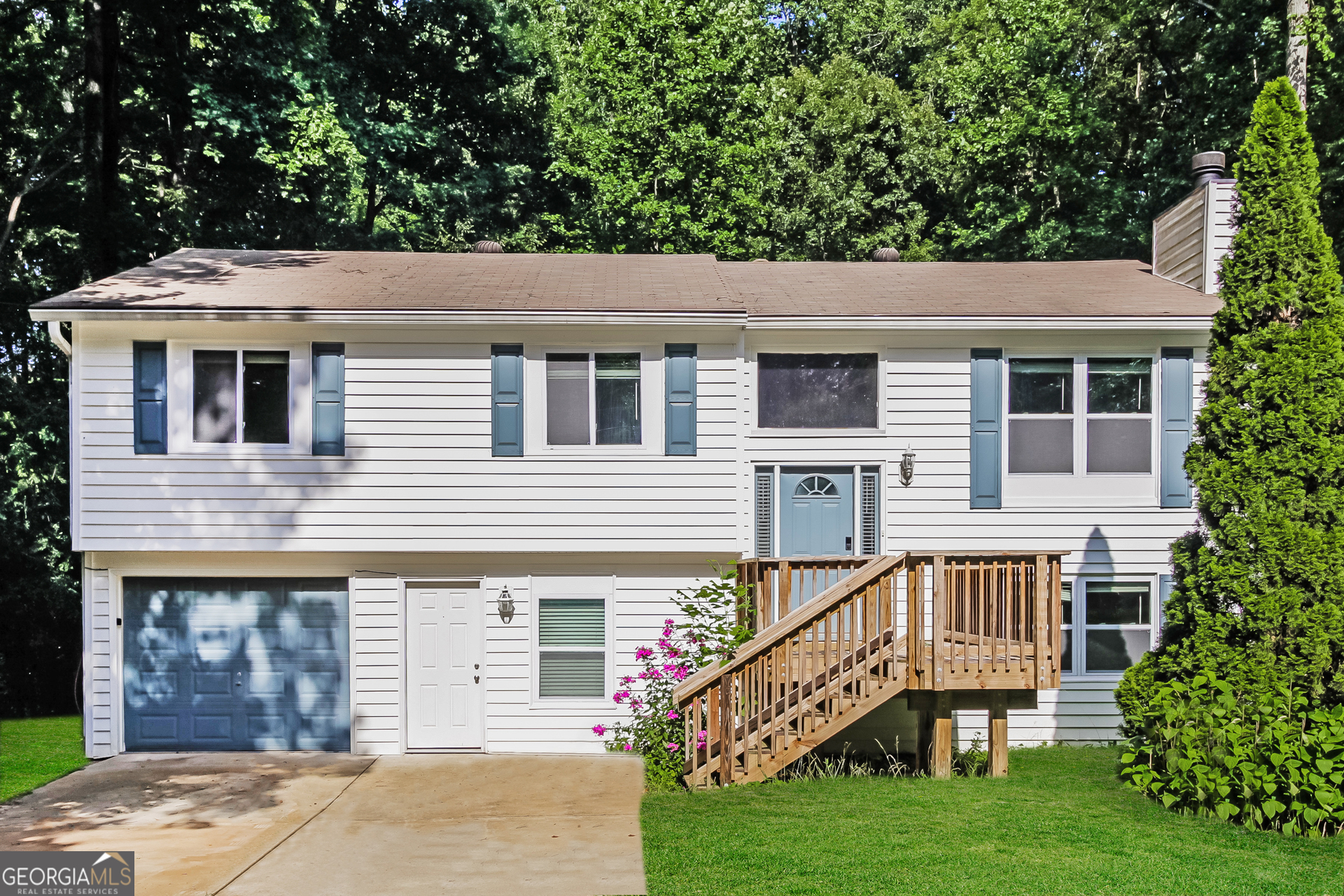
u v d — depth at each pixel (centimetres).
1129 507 1405
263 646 1367
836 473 1425
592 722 1355
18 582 1909
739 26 2681
